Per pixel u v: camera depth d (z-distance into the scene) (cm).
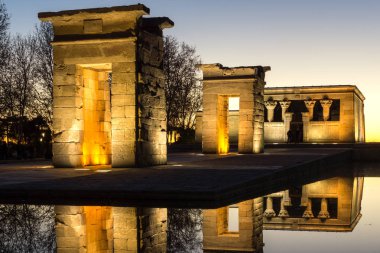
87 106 2245
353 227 944
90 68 2250
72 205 1149
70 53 2125
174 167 2030
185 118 6094
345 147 4778
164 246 746
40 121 4419
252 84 3581
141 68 2073
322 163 2812
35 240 784
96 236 812
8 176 1648
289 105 5509
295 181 2047
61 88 2136
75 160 2108
